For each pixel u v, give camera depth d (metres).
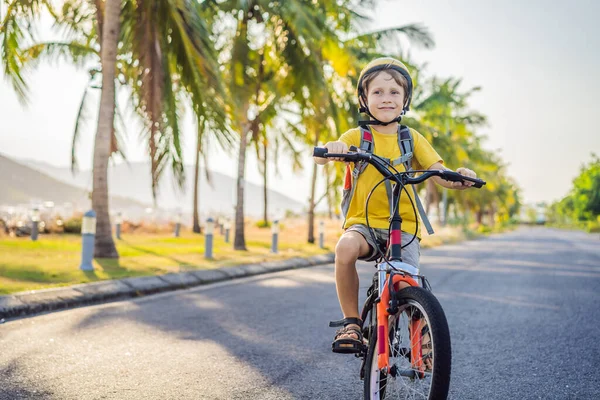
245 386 3.82
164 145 11.42
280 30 15.93
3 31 10.99
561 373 4.25
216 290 8.50
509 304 7.65
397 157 3.11
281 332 5.57
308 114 19.47
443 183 3.13
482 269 12.94
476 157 45.53
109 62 10.71
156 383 3.84
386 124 3.15
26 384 3.75
